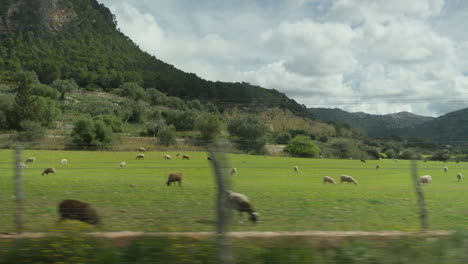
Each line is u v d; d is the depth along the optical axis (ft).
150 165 147.02
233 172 138.00
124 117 449.06
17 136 104.12
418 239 25.66
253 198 47.52
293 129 284.82
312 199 47.93
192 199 45.50
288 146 227.61
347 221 32.22
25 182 69.51
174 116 360.48
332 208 39.55
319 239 24.84
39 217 32.35
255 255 21.63
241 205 32.68
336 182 120.47
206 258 21.07
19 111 278.26
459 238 25.44
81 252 21.90
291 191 61.72
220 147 21.22
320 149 233.55
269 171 156.87
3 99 327.26
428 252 23.35
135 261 20.85
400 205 45.09
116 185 65.41
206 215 32.86
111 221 30.35
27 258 21.08
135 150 155.94
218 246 20.29
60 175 99.76
